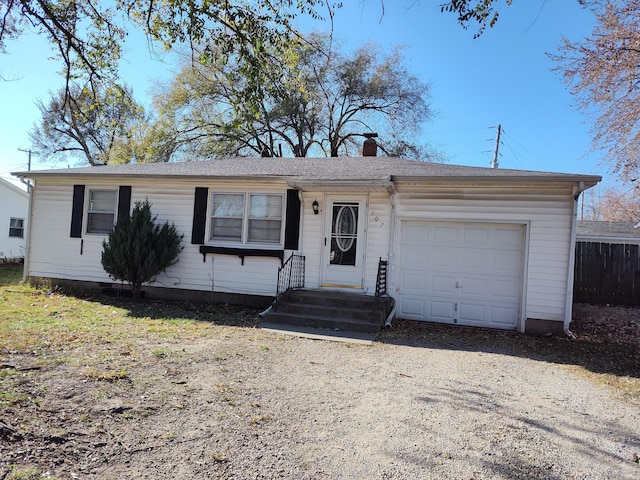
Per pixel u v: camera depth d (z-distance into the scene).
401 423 3.88
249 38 5.54
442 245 9.20
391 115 25.44
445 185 8.97
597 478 3.06
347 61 24.17
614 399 4.87
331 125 25.03
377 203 9.45
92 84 6.78
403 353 6.58
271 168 10.94
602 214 30.70
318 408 4.14
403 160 12.05
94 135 26.23
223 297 10.29
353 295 9.03
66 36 6.06
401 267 9.40
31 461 2.74
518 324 8.64
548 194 8.45
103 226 11.26
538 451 3.44
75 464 2.80
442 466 3.12
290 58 5.87
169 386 4.45
